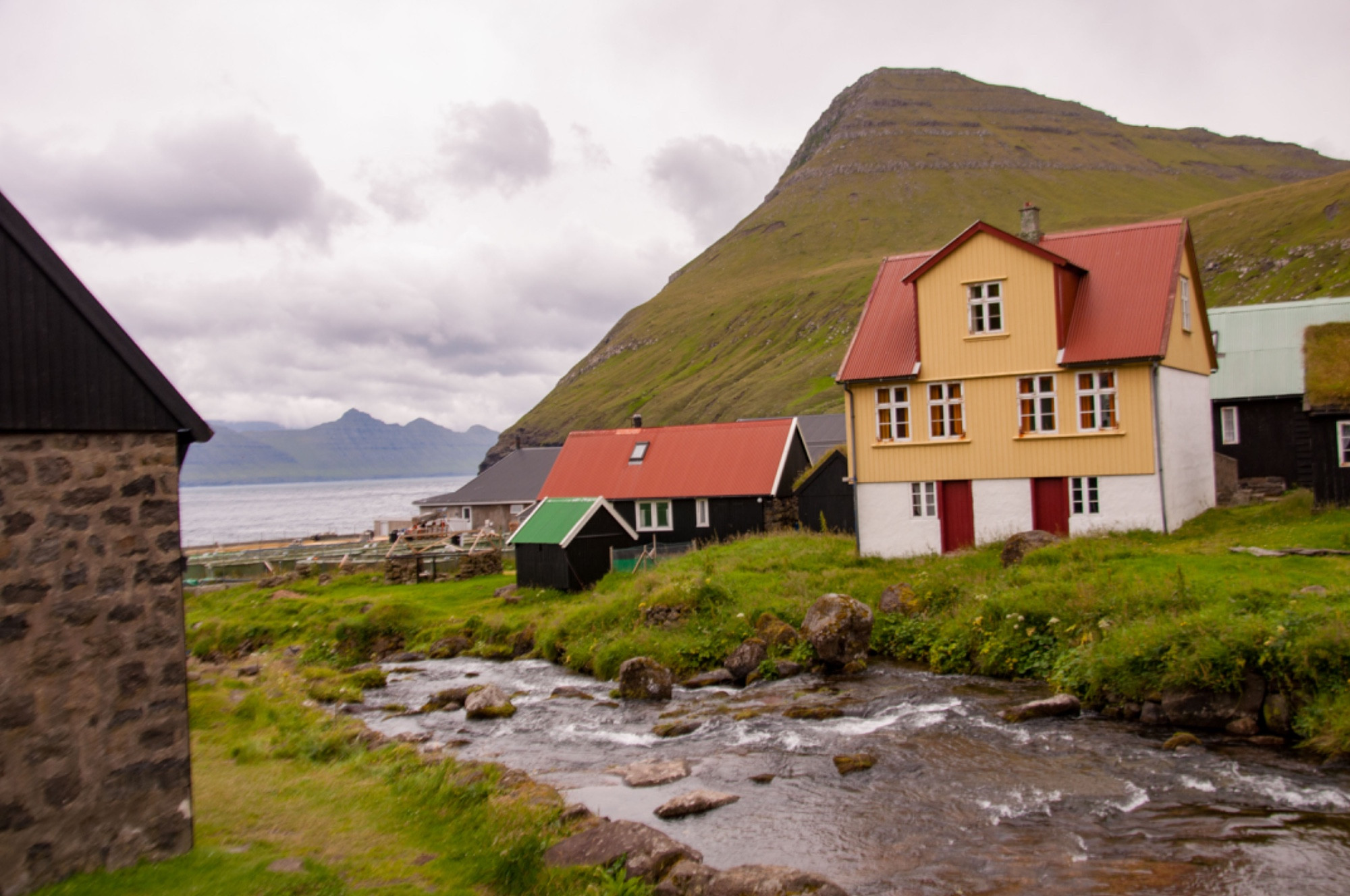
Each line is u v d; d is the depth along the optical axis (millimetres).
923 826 13531
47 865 9711
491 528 72125
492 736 21062
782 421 53812
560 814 12828
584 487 55438
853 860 12406
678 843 11484
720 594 30078
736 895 10031
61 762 9867
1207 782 14656
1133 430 31047
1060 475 32250
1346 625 16953
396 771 15328
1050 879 11422
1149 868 11602
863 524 35969
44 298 10000
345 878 10461
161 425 10805
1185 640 18656
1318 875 11219
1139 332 31328
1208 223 187375
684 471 53281
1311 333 35781
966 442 33906
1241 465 42469
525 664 30797
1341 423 32719
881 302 38344
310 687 26719
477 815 12531
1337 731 15445
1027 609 23859
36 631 9773
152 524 10703
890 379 34938
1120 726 18188
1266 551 25359
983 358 33562
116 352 10477
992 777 15586
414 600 43125
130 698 10391
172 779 10664
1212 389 42875
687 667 26781
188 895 9430
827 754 17578
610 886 10047
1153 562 25641
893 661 25828
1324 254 147625
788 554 37344
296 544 88375
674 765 17203
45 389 9906
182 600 10875
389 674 30469
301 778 15156
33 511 9828
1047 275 32344
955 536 34312
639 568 41219
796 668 25141
